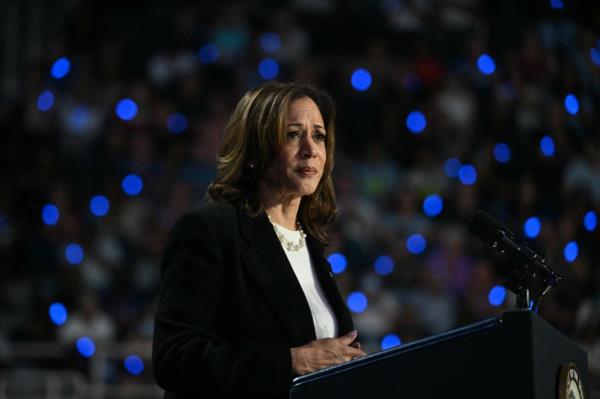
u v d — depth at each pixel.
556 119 24.48
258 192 7.78
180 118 28.55
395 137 28.45
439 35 31.64
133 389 21.12
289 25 31.55
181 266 7.16
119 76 30.05
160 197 26.81
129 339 22.75
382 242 25.00
